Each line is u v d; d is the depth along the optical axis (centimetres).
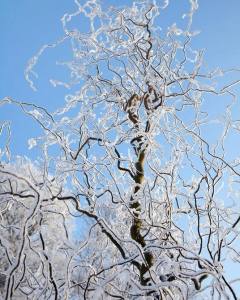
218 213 431
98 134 479
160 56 499
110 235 398
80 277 432
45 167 413
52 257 363
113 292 419
